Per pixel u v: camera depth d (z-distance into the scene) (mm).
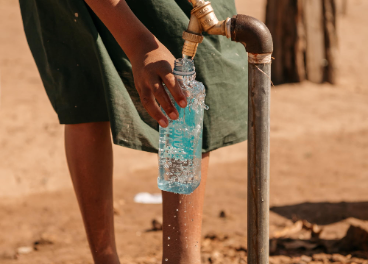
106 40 1691
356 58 9250
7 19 11891
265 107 1339
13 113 5707
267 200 1391
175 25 1688
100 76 1758
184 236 1698
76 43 1751
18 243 2922
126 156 4664
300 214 3260
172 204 1708
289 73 7414
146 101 1279
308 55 7363
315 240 2668
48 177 4098
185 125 1381
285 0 7203
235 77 1835
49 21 1769
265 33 1288
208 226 3064
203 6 1331
